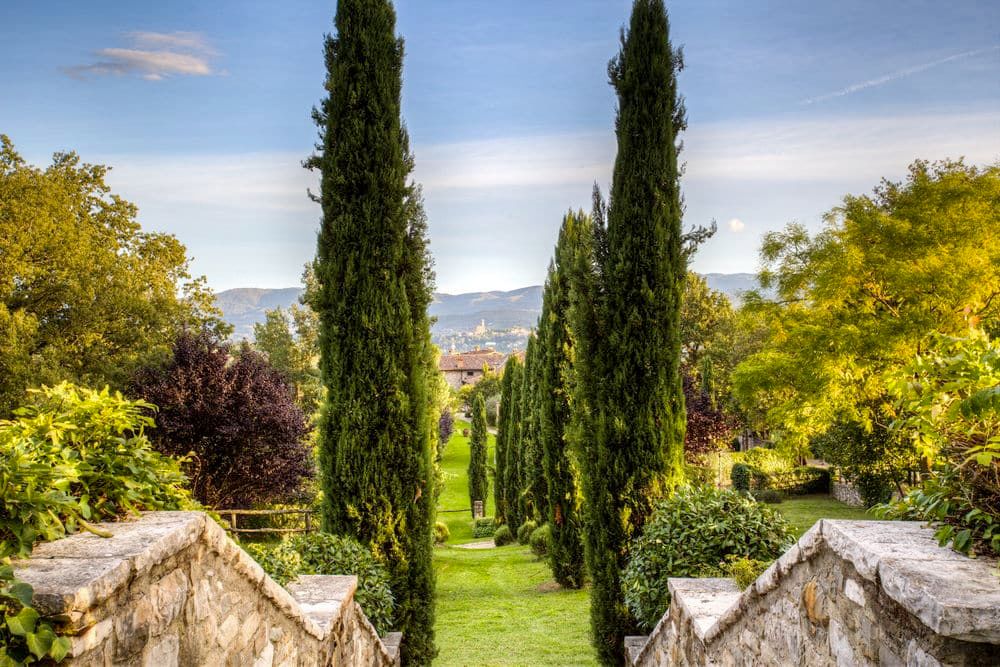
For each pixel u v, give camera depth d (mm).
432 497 8289
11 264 20109
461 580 15820
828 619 2699
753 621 3580
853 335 15242
